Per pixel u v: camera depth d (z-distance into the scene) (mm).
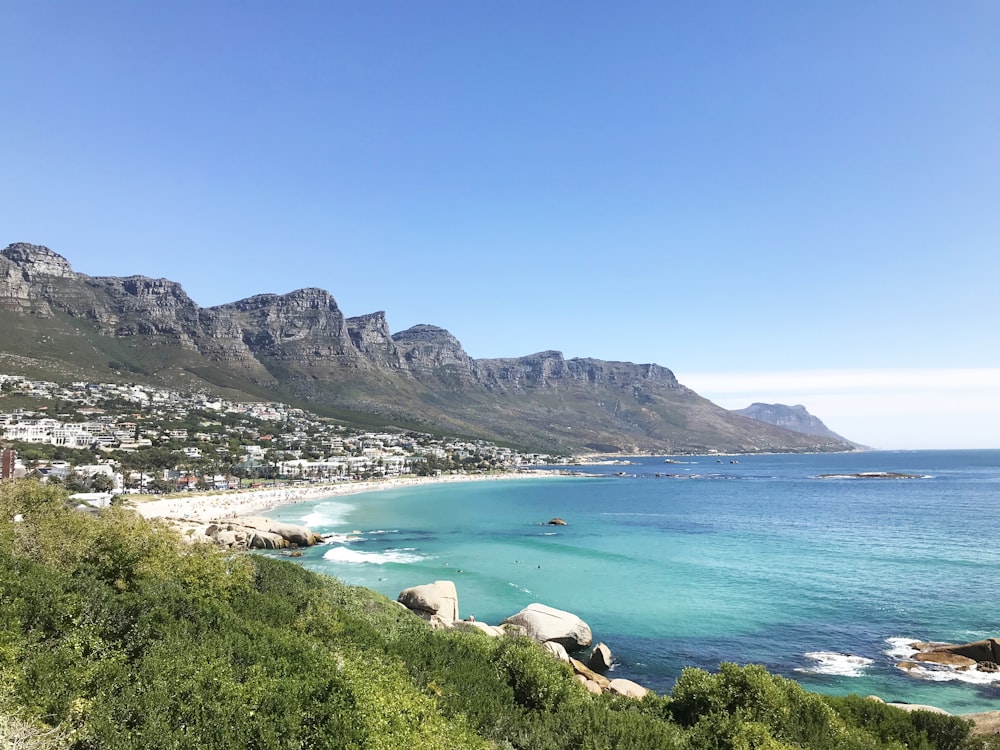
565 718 18281
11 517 35469
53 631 16766
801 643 41562
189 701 13125
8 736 11000
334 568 67688
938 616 47156
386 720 13742
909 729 20562
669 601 52906
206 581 24797
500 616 48625
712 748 17281
